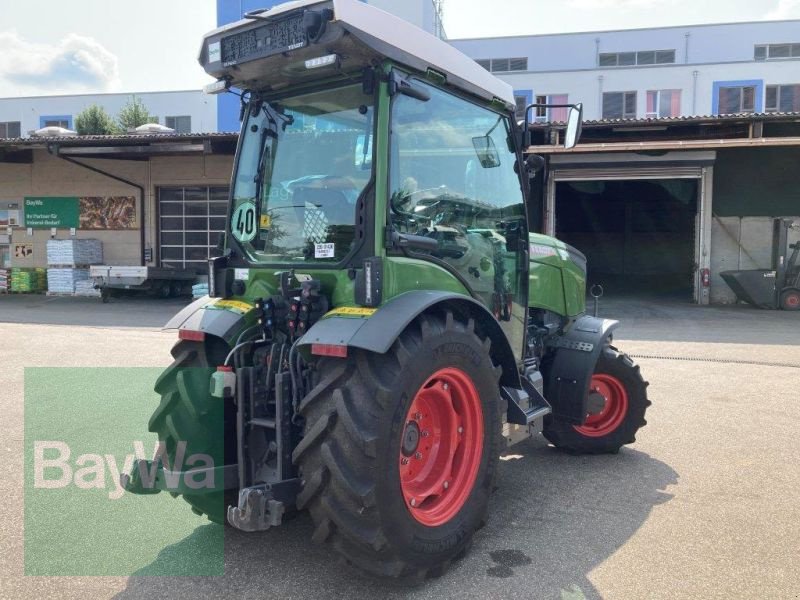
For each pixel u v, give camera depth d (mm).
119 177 19031
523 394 3971
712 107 31281
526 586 3143
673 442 5414
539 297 4746
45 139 16359
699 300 17250
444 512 3270
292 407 3162
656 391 7207
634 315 14719
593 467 4828
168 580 3184
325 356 3025
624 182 25016
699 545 3561
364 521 2875
